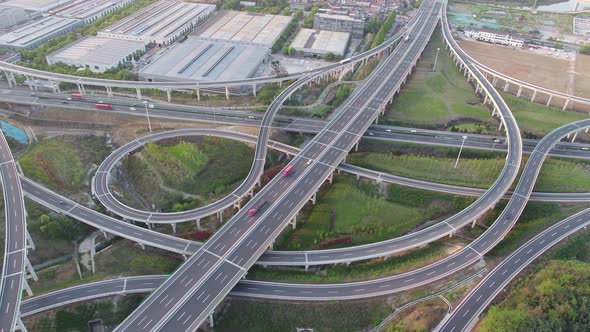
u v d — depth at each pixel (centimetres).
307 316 15662
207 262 16475
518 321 14250
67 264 17662
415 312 15412
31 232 18462
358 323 15550
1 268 16662
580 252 18675
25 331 14412
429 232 18825
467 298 16062
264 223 18412
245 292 16300
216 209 19775
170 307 14725
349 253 17950
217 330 15300
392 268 17650
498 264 17600
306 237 19238
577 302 15262
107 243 18925
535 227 19738
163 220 19150
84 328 15362
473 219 19350
